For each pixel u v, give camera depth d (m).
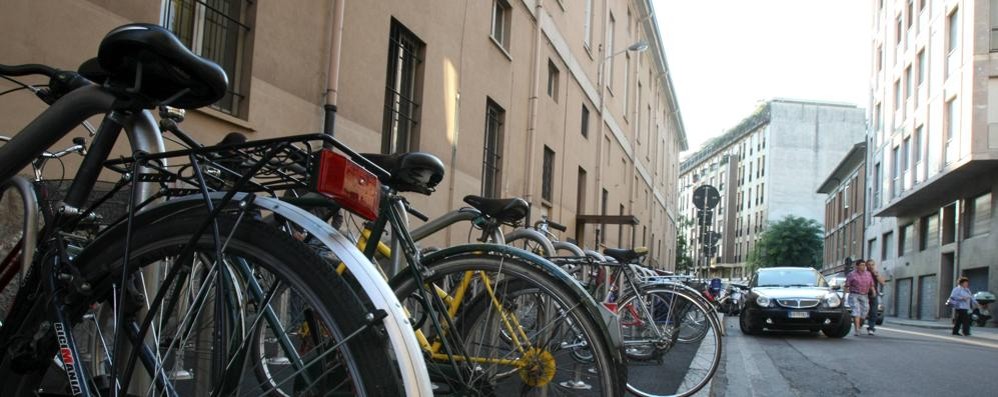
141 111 1.87
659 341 5.20
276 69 7.33
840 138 80.88
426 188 2.73
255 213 1.75
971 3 25.94
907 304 36.25
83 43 5.41
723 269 94.50
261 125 7.10
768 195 81.00
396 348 1.54
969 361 9.30
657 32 29.81
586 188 19.28
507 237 4.78
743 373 7.36
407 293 2.83
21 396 1.87
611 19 23.03
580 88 18.53
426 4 10.25
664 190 39.16
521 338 2.95
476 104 11.86
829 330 14.00
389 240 2.92
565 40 16.97
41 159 2.51
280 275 1.62
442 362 2.79
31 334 1.87
